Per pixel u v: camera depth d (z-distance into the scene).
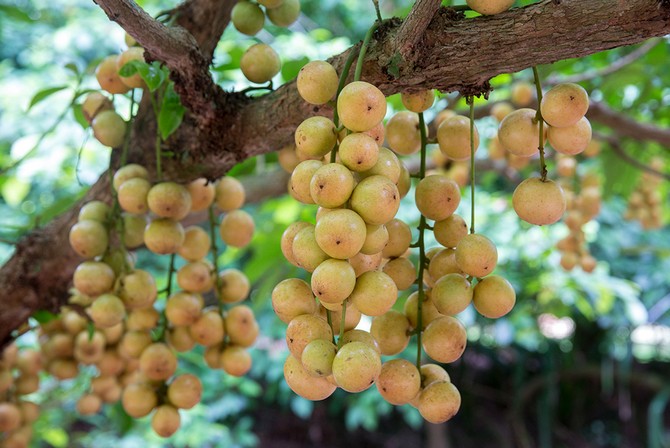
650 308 2.28
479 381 3.04
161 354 0.72
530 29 0.54
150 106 0.75
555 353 2.84
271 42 1.54
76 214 0.79
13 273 0.79
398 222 0.56
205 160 0.73
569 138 0.56
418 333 0.56
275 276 1.45
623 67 1.14
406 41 0.54
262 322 2.26
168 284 0.74
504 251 1.81
